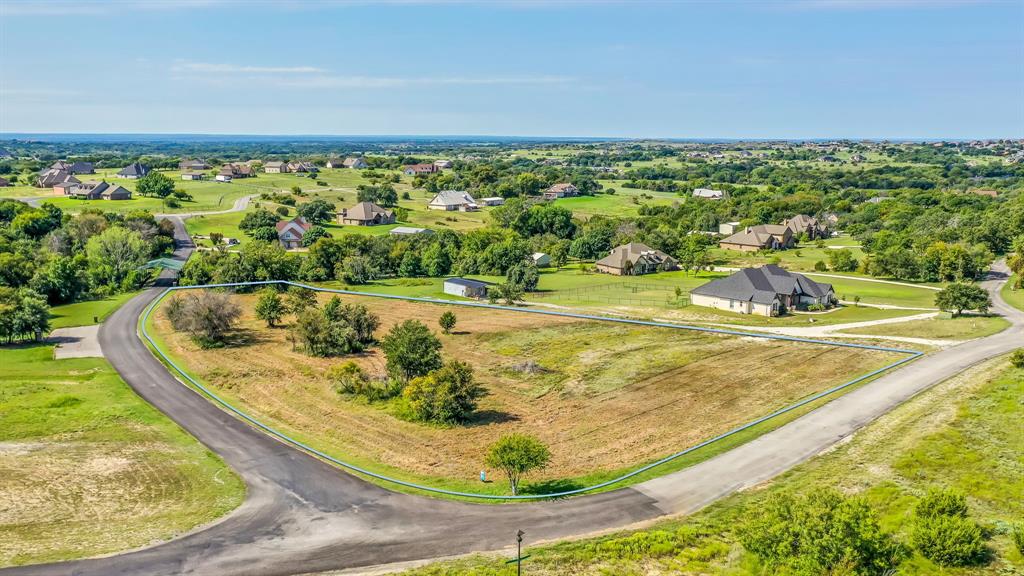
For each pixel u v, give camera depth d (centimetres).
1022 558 3022
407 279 11444
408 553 3297
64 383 5862
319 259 11169
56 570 3127
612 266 12319
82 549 3312
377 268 11531
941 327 7538
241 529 3534
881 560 2852
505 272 12062
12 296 7356
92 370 6247
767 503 3222
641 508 3694
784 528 2962
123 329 7769
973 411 4662
